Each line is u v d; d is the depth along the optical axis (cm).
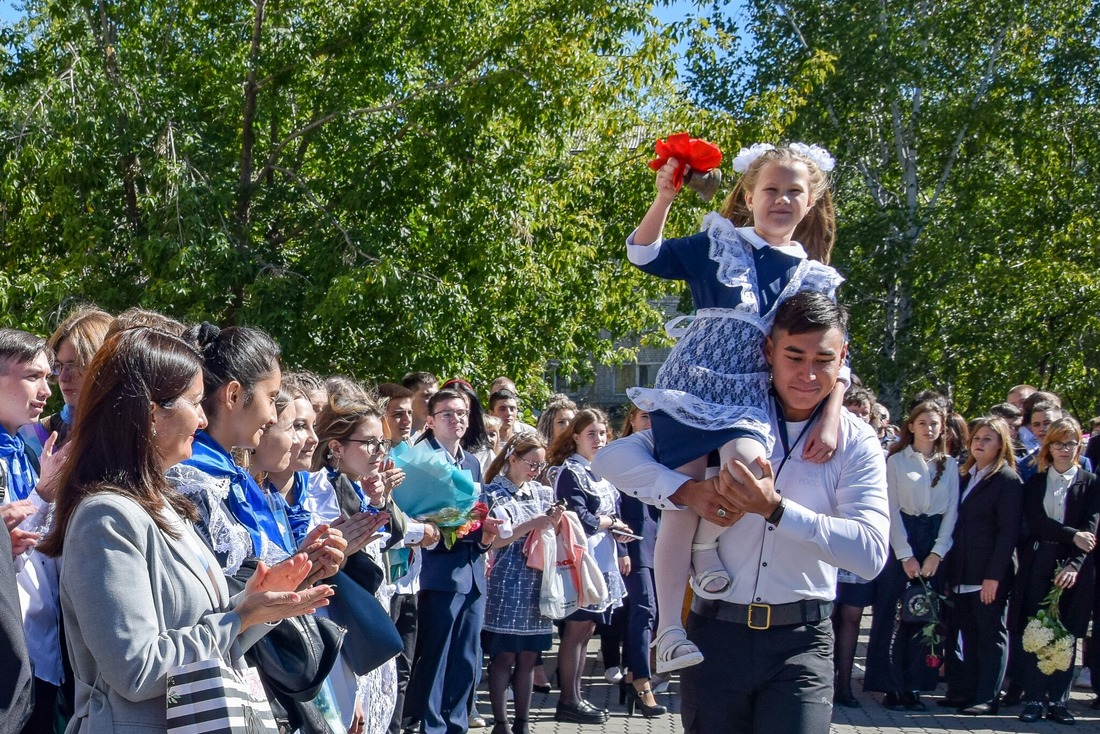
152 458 257
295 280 1401
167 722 241
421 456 554
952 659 823
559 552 683
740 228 340
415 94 1498
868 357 2209
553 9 1488
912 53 2194
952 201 2277
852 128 2294
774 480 338
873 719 785
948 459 815
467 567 626
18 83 1536
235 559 304
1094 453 963
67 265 1401
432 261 1504
